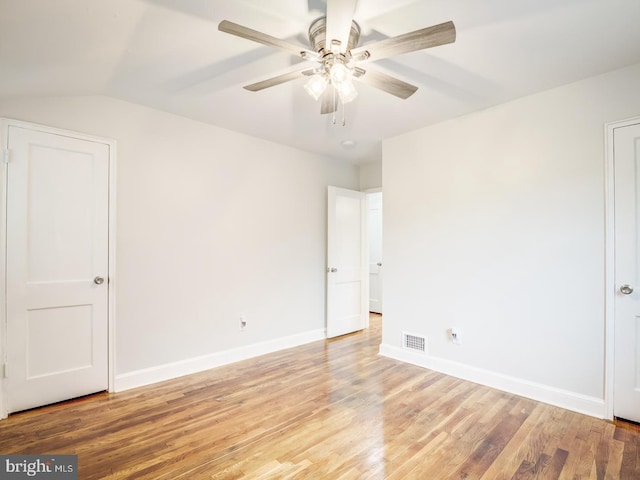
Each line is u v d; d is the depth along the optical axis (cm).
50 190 237
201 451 185
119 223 265
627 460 177
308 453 183
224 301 327
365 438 198
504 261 269
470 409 234
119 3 147
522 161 260
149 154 280
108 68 210
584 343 231
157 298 284
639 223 212
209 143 317
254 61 205
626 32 177
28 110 229
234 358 333
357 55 160
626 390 216
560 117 242
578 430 207
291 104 271
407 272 335
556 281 243
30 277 229
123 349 266
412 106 276
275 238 373
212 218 319
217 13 158
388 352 349
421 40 146
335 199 428
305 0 151
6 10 142
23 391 226
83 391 249
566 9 158
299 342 394
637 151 213
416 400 248
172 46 186
